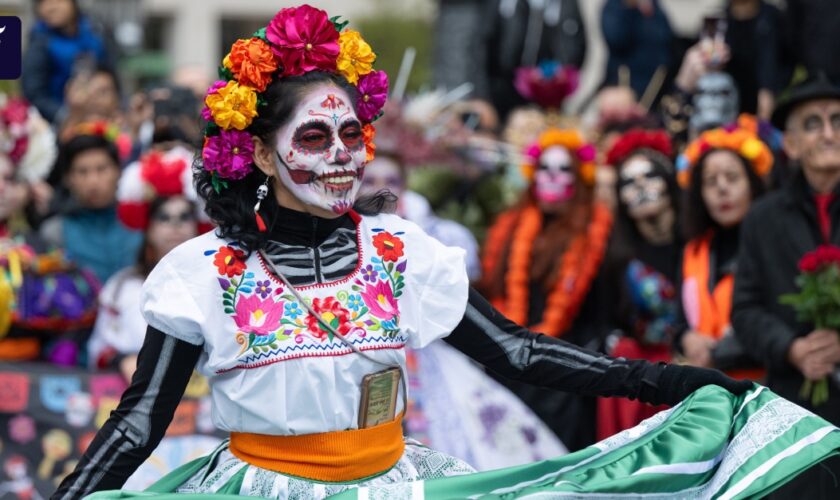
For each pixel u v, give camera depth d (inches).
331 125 263.3
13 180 491.8
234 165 262.8
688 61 556.1
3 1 949.2
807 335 403.5
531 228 520.4
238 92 260.4
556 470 269.7
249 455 265.1
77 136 528.4
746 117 534.3
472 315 274.7
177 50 1254.9
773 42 622.2
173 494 254.7
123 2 813.9
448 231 534.3
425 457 280.4
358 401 262.7
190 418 462.6
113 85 614.9
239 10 1266.0
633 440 277.6
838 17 615.5
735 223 462.0
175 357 260.5
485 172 596.1
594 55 1237.1
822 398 396.8
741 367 435.2
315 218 265.9
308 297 261.9
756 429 274.4
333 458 261.0
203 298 259.1
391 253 269.3
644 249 504.7
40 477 463.2
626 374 277.6
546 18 732.0
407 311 269.4
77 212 529.7
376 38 1088.2
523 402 504.7
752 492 267.6
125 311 475.5
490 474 264.8
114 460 258.2
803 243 410.9
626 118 587.8
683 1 1283.2
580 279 502.3
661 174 498.6
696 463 269.4
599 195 570.6
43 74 651.5
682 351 460.8
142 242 477.7
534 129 607.5
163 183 467.2
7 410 464.8
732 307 425.4
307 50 263.3
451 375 494.6
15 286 472.4
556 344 276.7
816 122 410.6
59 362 477.4
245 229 263.1
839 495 374.9
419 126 603.2
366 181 526.3
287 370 257.9
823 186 413.7
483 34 741.3
